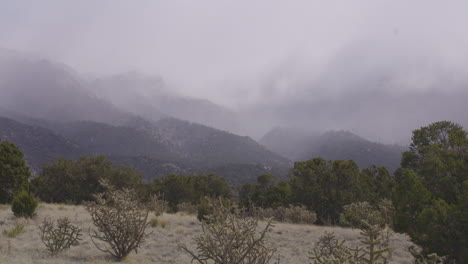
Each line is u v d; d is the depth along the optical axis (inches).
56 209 571.8
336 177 1243.8
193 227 469.7
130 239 265.9
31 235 328.5
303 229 527.8
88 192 1386.6
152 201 661.9
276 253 330.6
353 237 451.2
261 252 177.9
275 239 417.4
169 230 425.1
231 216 177.2
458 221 243.1
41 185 1368.1
